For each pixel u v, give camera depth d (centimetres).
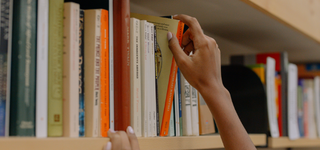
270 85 109
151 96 67
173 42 70
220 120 66
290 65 121
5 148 40
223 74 116
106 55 58
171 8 91
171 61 71
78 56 53
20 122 45
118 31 61
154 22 71
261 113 106
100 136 55
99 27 56
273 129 108
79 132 53
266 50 155
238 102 111
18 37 46
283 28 113
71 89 51
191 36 72
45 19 49
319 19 129
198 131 78
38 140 43
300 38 128
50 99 49
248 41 136
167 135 71
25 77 46
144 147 60
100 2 60
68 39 51
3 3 45
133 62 63
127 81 60
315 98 149
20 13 46
